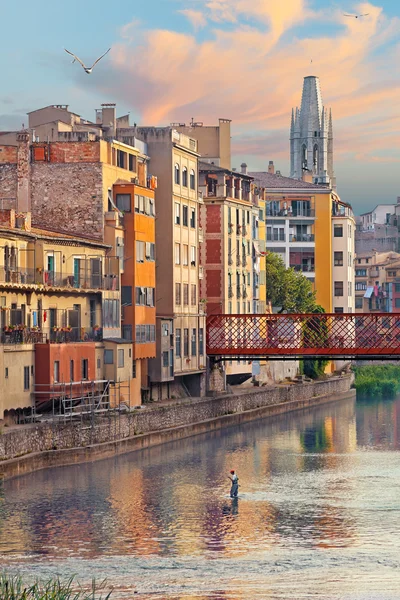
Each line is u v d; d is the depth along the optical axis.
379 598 72.81
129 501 100.62
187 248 167.38
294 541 87.25
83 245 135.75
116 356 136.00
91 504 98.69
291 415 183.50
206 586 75.19
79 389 127.69
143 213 148.38
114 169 146.38
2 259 120.12
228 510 98.38
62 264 131.88
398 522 93.88
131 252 145.50
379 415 184.88
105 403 130.25
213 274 188.62
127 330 144.75
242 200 197.00
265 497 104.62
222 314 170.50
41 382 121.69
